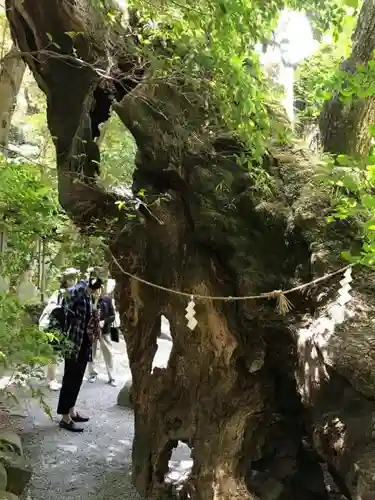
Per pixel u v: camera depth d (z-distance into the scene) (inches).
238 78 77.8
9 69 143.1
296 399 98.4
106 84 104.2
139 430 120.2
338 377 75.0
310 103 125.0
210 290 96.7
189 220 100.3
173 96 97.0
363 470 63.9
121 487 130.8
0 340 98.3
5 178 108.0
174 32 90.7
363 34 101.7
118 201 97.0
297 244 89.4
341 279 80.4
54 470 138.1
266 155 97.8
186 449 147.8
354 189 81.4
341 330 75.1
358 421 69.7
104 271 132.7
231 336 95.8
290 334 87.0
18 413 165.0
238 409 97.0
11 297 100.7
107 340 203.5
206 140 97.7
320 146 113.2
